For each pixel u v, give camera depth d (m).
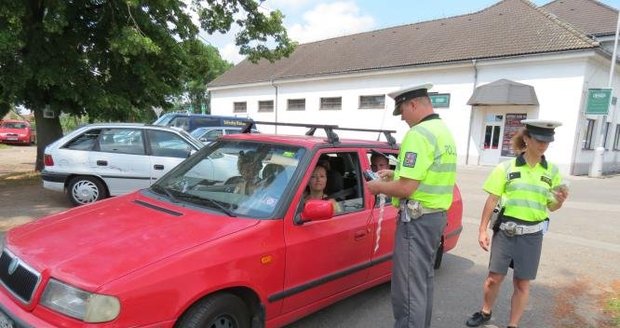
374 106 24.78
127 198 3.63
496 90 18.55
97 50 10.45
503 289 5.00
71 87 9.76
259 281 2.90
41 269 2.47
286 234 3.11
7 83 9.12
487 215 3.74
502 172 3.66
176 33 11.47
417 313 3.09
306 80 28.23
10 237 3.01
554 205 3.60
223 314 2.72
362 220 3.80
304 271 3.24
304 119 28.95
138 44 9.09
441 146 3.03
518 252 3.65
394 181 3.01
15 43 8.18
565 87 17.86
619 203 11.41
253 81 32.31
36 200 8.30
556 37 18.84
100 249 2.61
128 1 8.70
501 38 20.94
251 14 12.67
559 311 4.46
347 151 3.90
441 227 3.13
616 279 5.47
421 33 26.50
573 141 17.86
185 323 2.54
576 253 6.57
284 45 13.24
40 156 12.09
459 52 21.39
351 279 3.74
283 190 3.25
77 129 7.71
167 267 2.47
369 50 27.61
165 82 11.59
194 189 3.59
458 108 20.95
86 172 7.46
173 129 8.10
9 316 2.46
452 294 4.77
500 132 19.72
